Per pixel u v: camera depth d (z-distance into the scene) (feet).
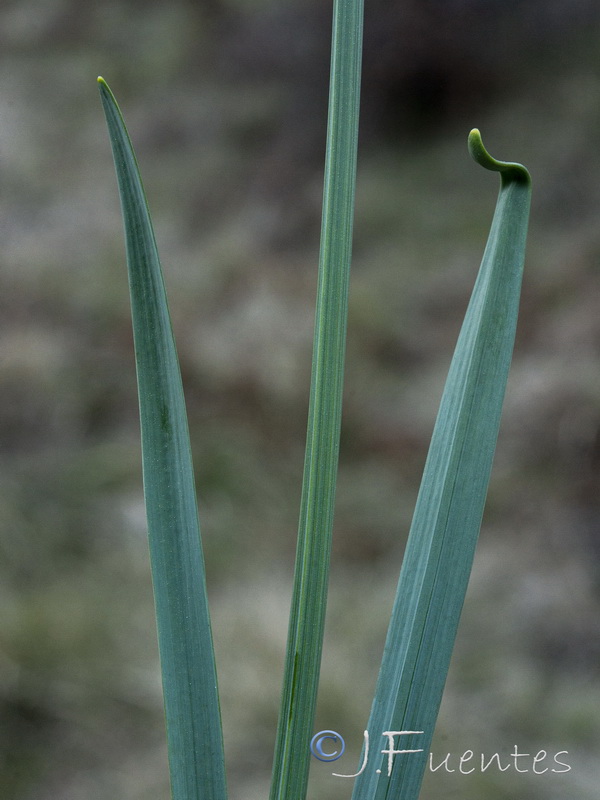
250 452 8.87
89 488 8.14
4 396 9.52
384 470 8.75
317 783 5.17
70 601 6.70
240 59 19.85
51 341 10.42
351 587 7.17
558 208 12.84
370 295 11.55
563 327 9.73
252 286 11.43
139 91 21.02
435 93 16.37
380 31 16.84
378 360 10.43
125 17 23.77
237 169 16.56
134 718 5.76
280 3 20.26
